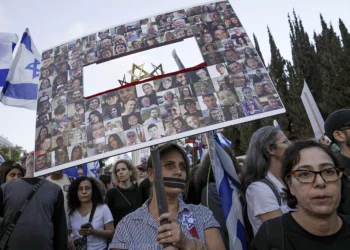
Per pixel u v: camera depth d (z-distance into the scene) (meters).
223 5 2.12
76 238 4.08
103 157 1.68
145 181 5.12
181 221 2.03
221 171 2.53
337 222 1.60
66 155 1.74
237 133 29.28
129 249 1.95
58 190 3.60
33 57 6.60
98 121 1.77
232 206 2.46
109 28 2.13
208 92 1.77
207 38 1.97
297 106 26.12
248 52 1.90
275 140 2.51
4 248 3.22
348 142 2.41
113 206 4.84
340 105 21.06
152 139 1.68
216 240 2.03
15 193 3.39
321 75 25.16
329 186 1.54
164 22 2.09
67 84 1.94
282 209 2.29
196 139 5.88
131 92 1.79
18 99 6.25
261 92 1.78
